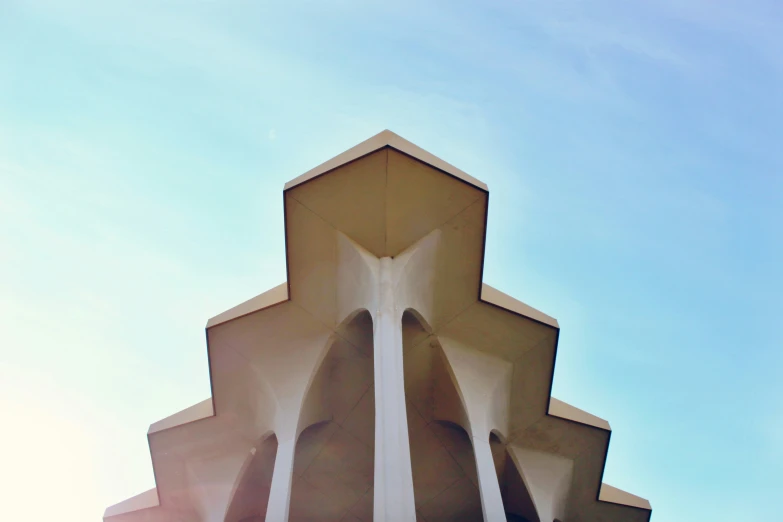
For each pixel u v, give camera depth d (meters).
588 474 19.42
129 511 19.48
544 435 18.97
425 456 19.11
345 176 15.49
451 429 18.53
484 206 16.06
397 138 15.92
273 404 16.88
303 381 16.64
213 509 17.67
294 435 15.79
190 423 18.05
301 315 16.91
